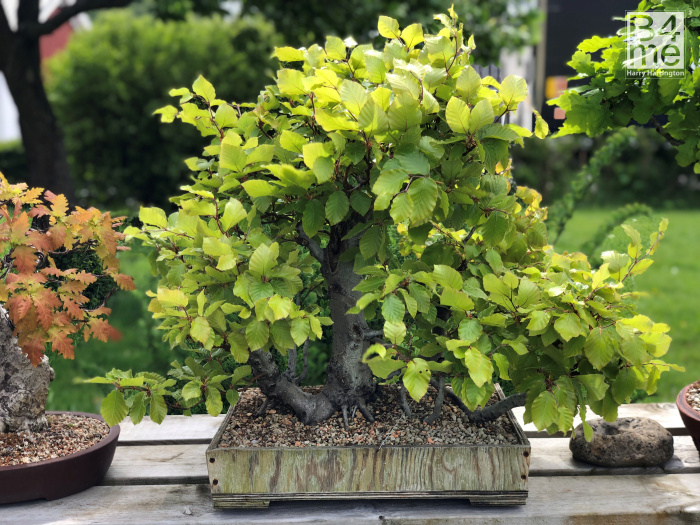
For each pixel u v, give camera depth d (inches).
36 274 43.9
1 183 46.1
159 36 202.7
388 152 40.3
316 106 41.8
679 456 50.6
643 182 284.0
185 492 47.0
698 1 45.8
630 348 39.9
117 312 126.6
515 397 45.7
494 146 40.4
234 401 46.7
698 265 184.7
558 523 43.6
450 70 41.9
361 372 48.3
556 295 40.6
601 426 50.4
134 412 43.8
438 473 43.3
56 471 44.8
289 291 41.8
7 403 47.3
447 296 40.6
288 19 150.4
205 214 43.5
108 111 199.6
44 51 369.1
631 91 47.9
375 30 145.7
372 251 42.6
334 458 43.3
